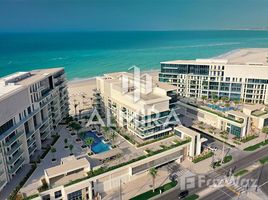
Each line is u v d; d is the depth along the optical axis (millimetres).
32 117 88250
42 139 97438
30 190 68750
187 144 91875
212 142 107375
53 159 85812
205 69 149625
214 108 131250
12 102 77062
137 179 82312
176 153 89750
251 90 143875
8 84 87312
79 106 152375
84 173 73500
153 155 83562
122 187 78500
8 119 75062
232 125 112688
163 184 79625
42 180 71250
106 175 74750
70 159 77438
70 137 103062
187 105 135250
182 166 89438
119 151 85250
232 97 149000
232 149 101000
